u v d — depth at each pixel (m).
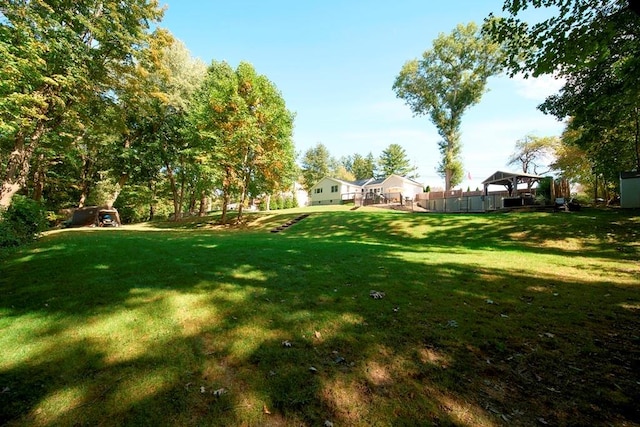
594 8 5.39
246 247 9.12
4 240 8.89
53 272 5.71
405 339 3.29
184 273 5.73
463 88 32.97
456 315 3.91
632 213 13.67
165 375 2.65
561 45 5.54
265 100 22.88
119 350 3.05
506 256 8.26
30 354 2.96
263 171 22.98
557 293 4.81
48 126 15.42
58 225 26.08
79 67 13.16
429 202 32.22
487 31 6.74
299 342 3.23
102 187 31.00
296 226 20.03
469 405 2.29
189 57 26.69
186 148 27.28
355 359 2.91
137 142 27.97
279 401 2.34
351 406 2.28
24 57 10.12
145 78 16.58
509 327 3.57
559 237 11.00
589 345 3.15
